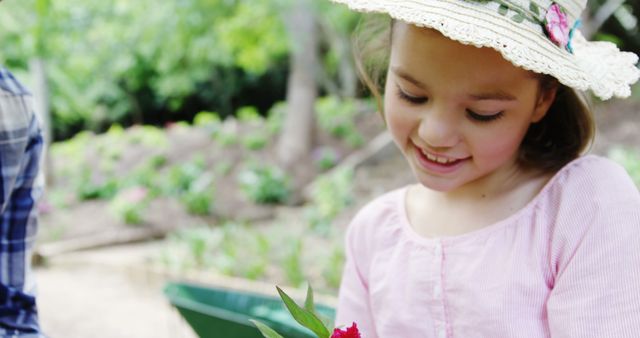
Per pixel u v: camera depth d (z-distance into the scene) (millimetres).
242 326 2258
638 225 954
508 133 970
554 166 1091
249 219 7270
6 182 1293
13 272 1334
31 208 1358
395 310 1111
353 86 10648
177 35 8570
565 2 969
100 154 9688
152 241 6926
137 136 10000
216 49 9211
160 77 12547
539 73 968
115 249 6637
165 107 14617
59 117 12039
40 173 1396
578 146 1122
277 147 9180
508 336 988
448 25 883
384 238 1179
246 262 5164
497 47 871
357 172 8023
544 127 1114
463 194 1118
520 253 1017
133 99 13852
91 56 9852
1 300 1302
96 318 4574
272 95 14742
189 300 2686
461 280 1043
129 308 4750
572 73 925
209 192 7520
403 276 1117
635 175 5094
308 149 8648
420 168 1033
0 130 1270
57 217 7469
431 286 1072
